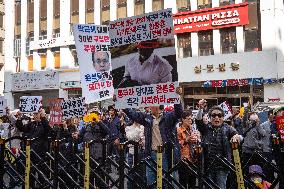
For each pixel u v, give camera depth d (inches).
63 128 393.7
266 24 999.6
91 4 1304.1
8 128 514.6
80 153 291.6
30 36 1450.5
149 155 266.1
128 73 251.8
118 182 240.8
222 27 1051.9
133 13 1213.7
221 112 253.8
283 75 1000.2
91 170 245.1
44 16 1411.2
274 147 189.0
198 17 1080.8
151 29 244.8
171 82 239.1
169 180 217.8
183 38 1112.2
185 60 1087.6
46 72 1346.0
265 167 244.5
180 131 300.7
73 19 1336.1
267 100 979.3
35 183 261.4
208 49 1079.6
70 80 1299.2
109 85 346.0
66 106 404.2
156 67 243.6
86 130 345.1
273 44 990.4
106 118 452.1
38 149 338.3
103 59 345.4
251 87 1008.2
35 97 459.2
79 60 334.6
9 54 1477.6
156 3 1170.0
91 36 344.2
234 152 184.7
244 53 1016.9
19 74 1423.5
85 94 333.1
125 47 253.3
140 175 230.4
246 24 1028.5
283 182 185.5
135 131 382.0
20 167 272.4
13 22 1488.7
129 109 270.8
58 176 247.4
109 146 339.3
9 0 1488.7
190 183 224.5
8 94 1456.7
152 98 244.8
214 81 1034.1
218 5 1074.1
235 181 225.0
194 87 1087.0
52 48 1371.8
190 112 304.2
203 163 225.6
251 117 359.9
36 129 345.7
